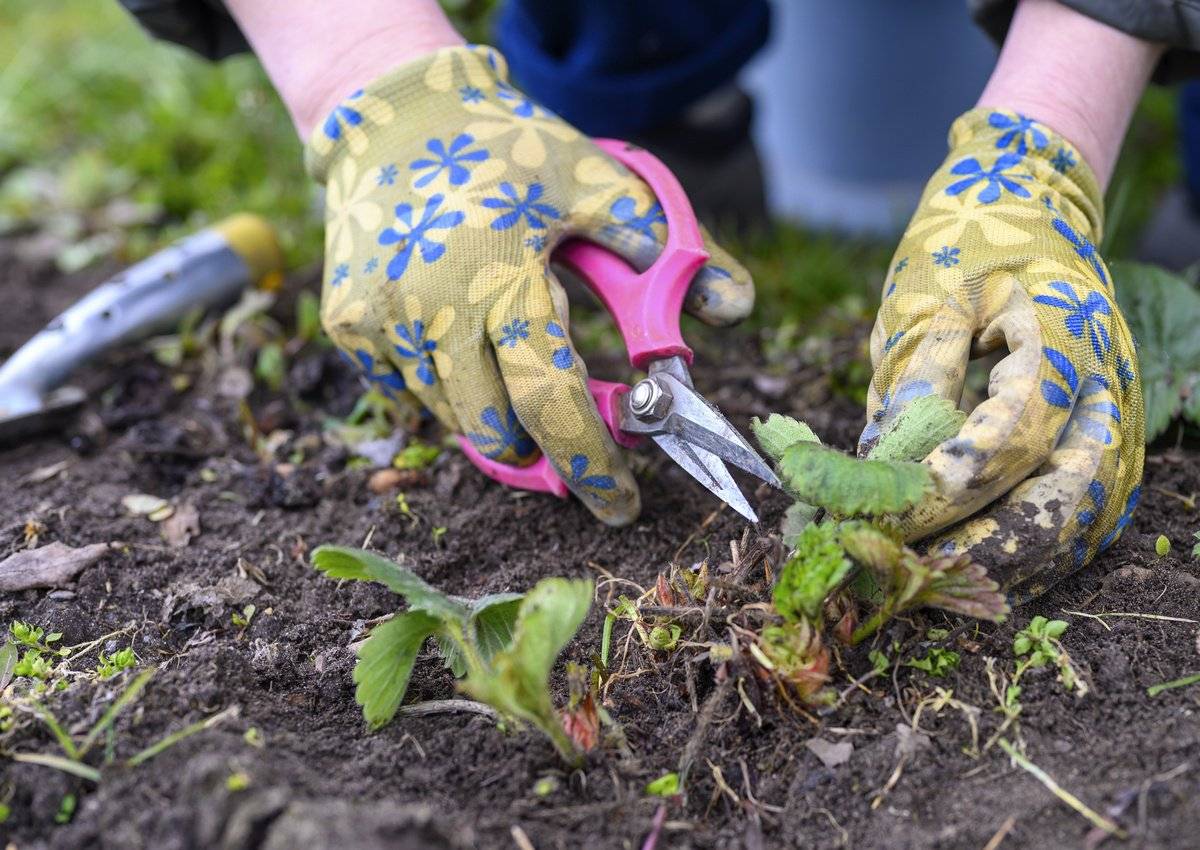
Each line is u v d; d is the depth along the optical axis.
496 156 1.58
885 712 1.28
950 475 1.25
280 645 1.48
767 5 2.59
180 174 3.07
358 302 1.56
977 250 1.43
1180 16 1.56
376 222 1.58
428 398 1.58
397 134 1.64
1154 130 3.23
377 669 1.26
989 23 1.81
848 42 3.01
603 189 1.59
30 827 1.18
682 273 1.52
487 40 3.09
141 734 1.25
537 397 1.45
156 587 1.61
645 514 1.68
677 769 1.26
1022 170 1.53
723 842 1.19
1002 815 1.17
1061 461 1.30
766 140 3.41
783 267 2.57
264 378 2.19
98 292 2.10
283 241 2.63
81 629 1.52
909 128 3.08
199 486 1.88
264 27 1.77
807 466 1.19
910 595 1.19
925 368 1.36
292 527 1.75
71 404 2.00
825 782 1.23
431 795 1.22
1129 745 1.22
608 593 1.54
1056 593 1.42
